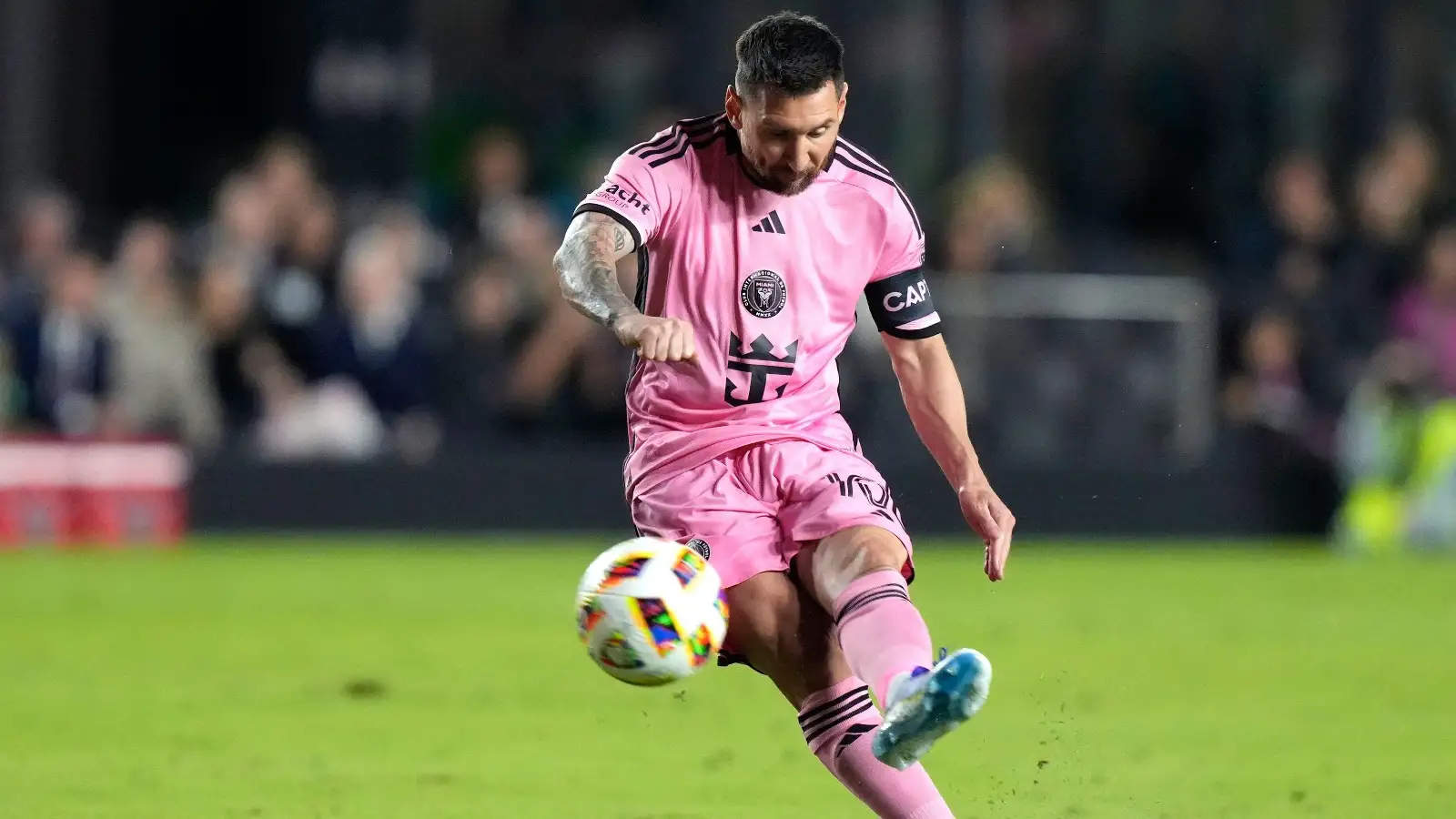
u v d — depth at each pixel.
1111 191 66.75
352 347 50.88
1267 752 23.42
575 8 66.62
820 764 22.34
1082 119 66.75
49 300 49.94
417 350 51.22
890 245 16.36
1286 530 52.84
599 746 23.53
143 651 32.31
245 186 51.88
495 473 51.62
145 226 51.00
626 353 51.78
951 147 62.97
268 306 50.72
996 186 53.38
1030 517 51.81
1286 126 66.12
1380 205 54.69
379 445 51.28
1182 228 66.50
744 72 15.34
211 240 55.03
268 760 22.47
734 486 15.97
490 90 66.25
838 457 16.11
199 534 51.09
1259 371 52.72
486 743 23.77
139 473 50.31
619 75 66.50
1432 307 52.47
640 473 16.31
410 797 20.31
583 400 51.81
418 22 65.88
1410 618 37.81
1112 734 24.61
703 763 22.38
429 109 65.75
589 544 51.56
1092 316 52.28
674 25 66.06
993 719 25.78
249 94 71.56
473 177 59.25
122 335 50.16
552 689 28.28
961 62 62.91
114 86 70.25
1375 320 53.16
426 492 51.47
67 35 66.44
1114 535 52.31
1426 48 65.44
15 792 20.44
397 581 43.25
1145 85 66.75
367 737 24.14
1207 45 66.50
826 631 15.65
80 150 66.94
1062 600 40.41
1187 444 52.56
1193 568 47.41
